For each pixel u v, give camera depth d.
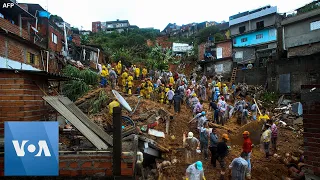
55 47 25.91
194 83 27.77
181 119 14.99
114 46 47.47
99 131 5.53
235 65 36.56
